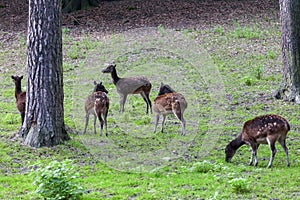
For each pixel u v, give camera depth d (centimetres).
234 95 1683
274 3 3262
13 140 1235
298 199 885
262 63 2114
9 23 3012
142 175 1041
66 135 1248
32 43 1205
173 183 979
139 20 2989
